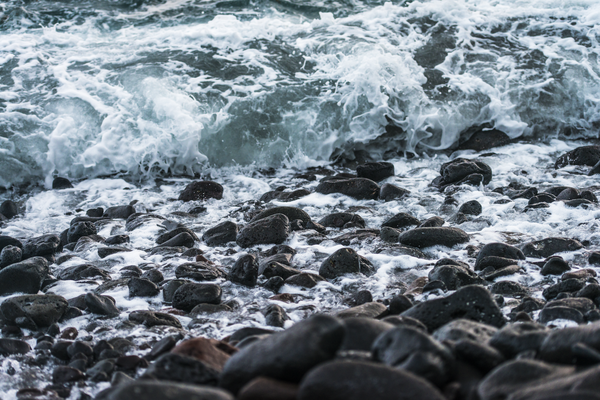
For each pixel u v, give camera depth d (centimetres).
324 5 1179
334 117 843
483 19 1048
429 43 980
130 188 745
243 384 198
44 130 773
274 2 1180
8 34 1012
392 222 554
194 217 628
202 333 346
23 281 418
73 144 773
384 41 971
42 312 366
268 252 501
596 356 191
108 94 827
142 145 781
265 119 833
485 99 877
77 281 442
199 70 892
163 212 656
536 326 241
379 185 711
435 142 852
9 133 764
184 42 973
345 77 876
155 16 1122
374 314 339
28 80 855
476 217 570
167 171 791
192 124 790
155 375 223
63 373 295
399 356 200
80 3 1169
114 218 639
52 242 517
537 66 936
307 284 422
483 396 185
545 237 507
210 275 436
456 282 393
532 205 582
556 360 208
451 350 216
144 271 463
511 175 720
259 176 790
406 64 914
